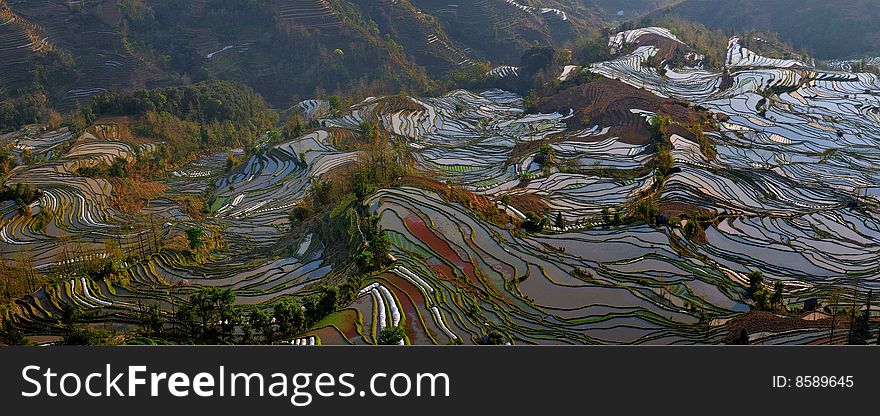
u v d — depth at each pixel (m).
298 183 76.81
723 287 41.50
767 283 43.09
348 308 38.06
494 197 62.59
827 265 46.19
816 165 71.88
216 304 39.47
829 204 59.16
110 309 41.66
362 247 45.59
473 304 38.56
